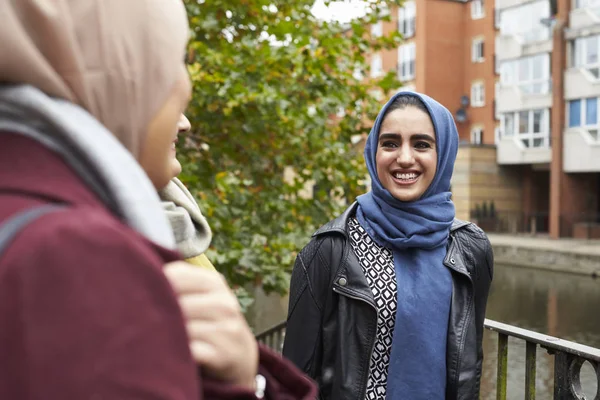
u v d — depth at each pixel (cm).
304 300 199
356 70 557
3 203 48
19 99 55
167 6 70
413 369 187
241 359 62
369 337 190
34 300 43
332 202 521
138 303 46
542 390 725
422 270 197
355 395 185
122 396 44
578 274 2002
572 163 2544
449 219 206
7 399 42
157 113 69
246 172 494
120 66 65
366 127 543
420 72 3231
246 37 460
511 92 2866
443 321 193
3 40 55
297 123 454
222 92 412
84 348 43
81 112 59
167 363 47
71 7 63
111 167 56
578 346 198
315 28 529
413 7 3297
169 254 59
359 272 195
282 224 489
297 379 85
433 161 207
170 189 114
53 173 52
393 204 206
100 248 45
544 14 2744
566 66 2561
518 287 1745
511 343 994
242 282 440
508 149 2856
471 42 3228
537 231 2897
